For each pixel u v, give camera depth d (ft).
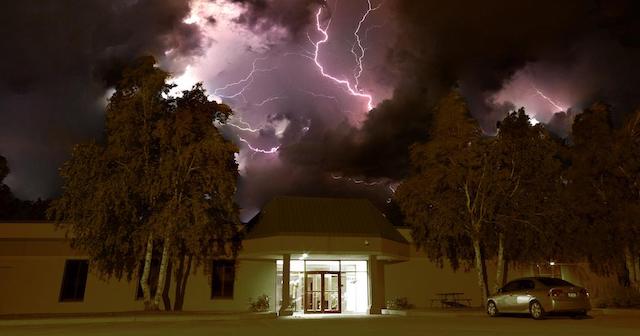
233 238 84.43
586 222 86.07
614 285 88.48
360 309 88.74
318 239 79.71
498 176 79.87
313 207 86.48
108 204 69.77
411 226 91.35
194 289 83.05
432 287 90.48
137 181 71.36
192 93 77.41
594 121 88.12
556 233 83.25
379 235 82.02
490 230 85.10
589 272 93.50
